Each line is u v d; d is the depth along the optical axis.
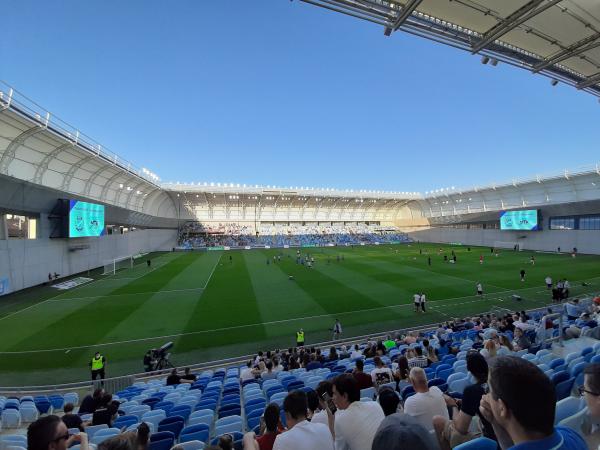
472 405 2.45
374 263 37.28
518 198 51.38
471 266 33.56
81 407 7.84
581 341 9.39
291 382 7.71
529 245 50.72
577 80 10.14
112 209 36.75
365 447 2.82
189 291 24.06
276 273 31.55
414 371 3.60
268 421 3.40
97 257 35.06
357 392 3.11
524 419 1.29
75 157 27.11
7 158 21.38
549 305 18.86
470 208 60.91
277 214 73.31
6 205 21.97
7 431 7.61
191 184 57.56
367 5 7.07
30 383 11.27
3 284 22.30
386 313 18.16
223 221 70.06
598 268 30.81
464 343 10.84
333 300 20.84
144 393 9.03
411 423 1.40
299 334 13.84
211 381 9.69
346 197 68.25
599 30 7.68
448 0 6.88
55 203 27.14
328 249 58.59
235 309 19.23
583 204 42.25
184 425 6.40
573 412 3.67
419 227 76.00
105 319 17.64
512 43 8.38
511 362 1.42
